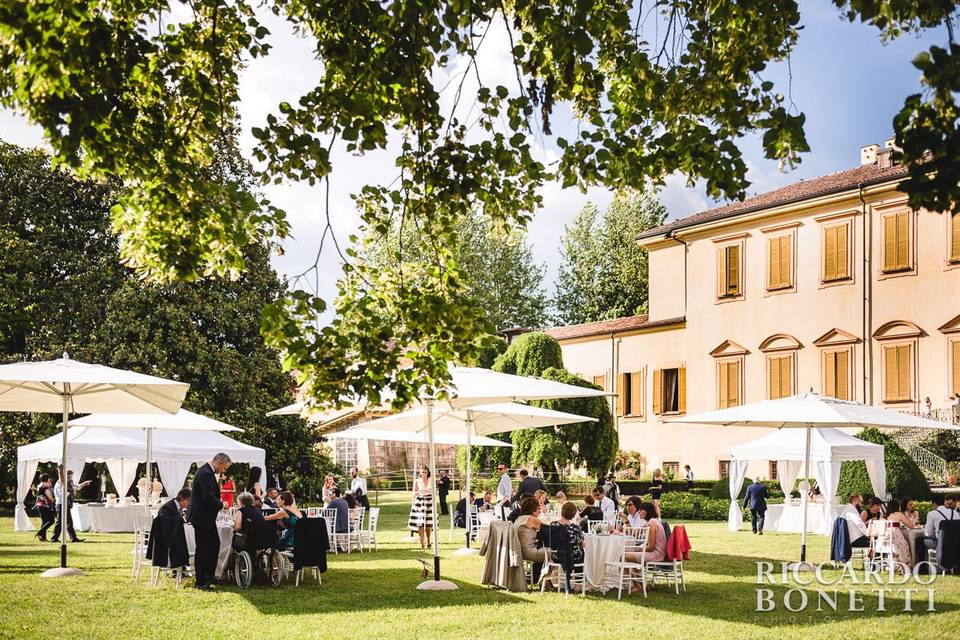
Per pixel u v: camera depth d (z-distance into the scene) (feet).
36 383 48.32
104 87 25.52
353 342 27.71
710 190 26.21
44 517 72.79
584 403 110.73
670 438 126.31
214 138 32.53
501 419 67.15
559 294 203.00
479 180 28.66
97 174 27.68
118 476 96.53
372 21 26.37
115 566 52.60
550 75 27.61
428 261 31.32
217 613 36.88
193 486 44.19
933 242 100.37
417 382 28.50
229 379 101.24
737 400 117.80
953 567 50.03
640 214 192.13
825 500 78.79
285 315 27.14
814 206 110.52
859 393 105.70
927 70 17.39
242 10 31.27
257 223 28.32
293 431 108.58
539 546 43.65
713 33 28.37
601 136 26.73
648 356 130.72
